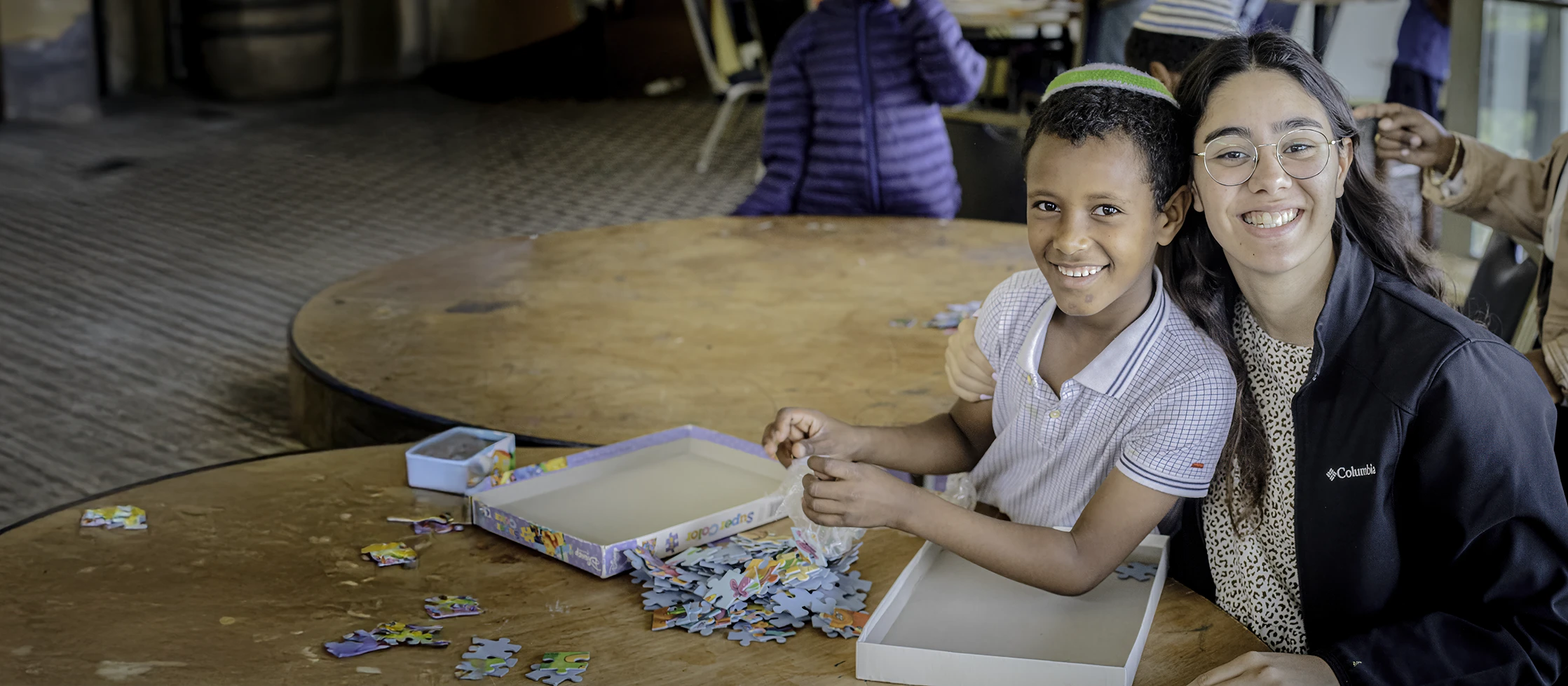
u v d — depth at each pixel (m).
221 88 8.77
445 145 7.87
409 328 2.79
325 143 7.84
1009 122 4.74
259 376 4.11
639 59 9.38
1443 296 1.52
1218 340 1.53
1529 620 1.36
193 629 1.39
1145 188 1.34
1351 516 1.43
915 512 1.38
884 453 1.69
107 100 8.79
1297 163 1.34
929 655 1.30
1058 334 1.55
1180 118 1.39
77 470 3.36
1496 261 2.58
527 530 1.60
